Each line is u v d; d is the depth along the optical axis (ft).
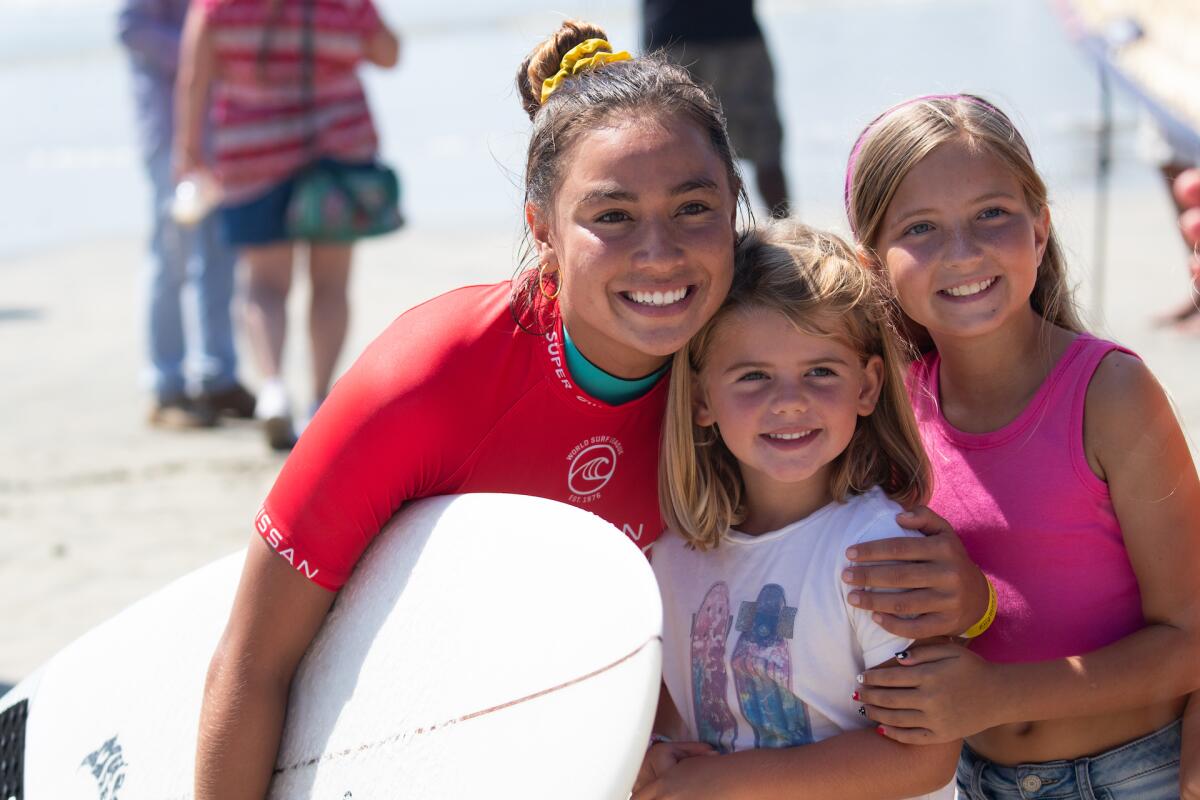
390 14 103.71
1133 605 7.18
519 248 8.09
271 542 7.11
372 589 7.30
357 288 28.25
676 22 20.83
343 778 6.95
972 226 7.22
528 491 7.56
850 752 6.85
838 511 7.26
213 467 18.26
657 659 5.89
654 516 7.97
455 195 39.70
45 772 8.14
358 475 7.05
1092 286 21.98
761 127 21.20
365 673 7.11
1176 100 10.87
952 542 6.90
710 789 6.95
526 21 91.30
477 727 6.53
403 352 7.13
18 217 42.55
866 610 6.79
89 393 22.85
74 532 15.79
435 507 7.31
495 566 6.90
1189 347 19.44
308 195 17.43
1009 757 7.47
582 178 6.83
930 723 6.70
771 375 7.17
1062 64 44.29
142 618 8.49
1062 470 7.12
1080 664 6.88
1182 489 7.02
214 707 7.18
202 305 20.66
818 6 79.00
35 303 30.63
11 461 18.92
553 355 7.20
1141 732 7.25
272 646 7.21
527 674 6.46
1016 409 7.36
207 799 7.16
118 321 28.45
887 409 7.43
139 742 7.87
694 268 6.81
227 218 18.02
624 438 7.63
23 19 124.57
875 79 46.62
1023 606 7.24
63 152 54.65
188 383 20.89
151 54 20.07
